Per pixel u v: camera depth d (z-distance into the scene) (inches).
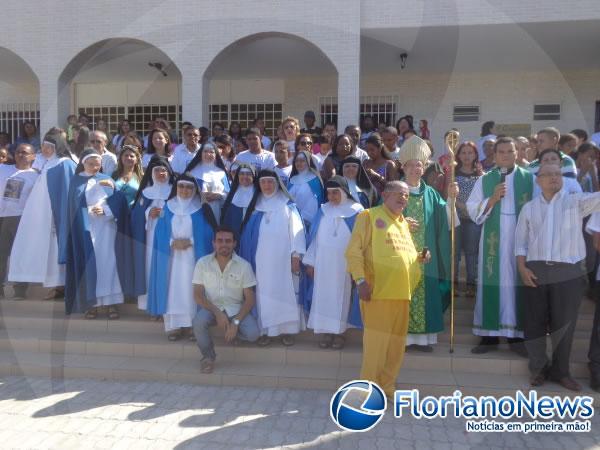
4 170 184.9
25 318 166.7
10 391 144.6
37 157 179.8
